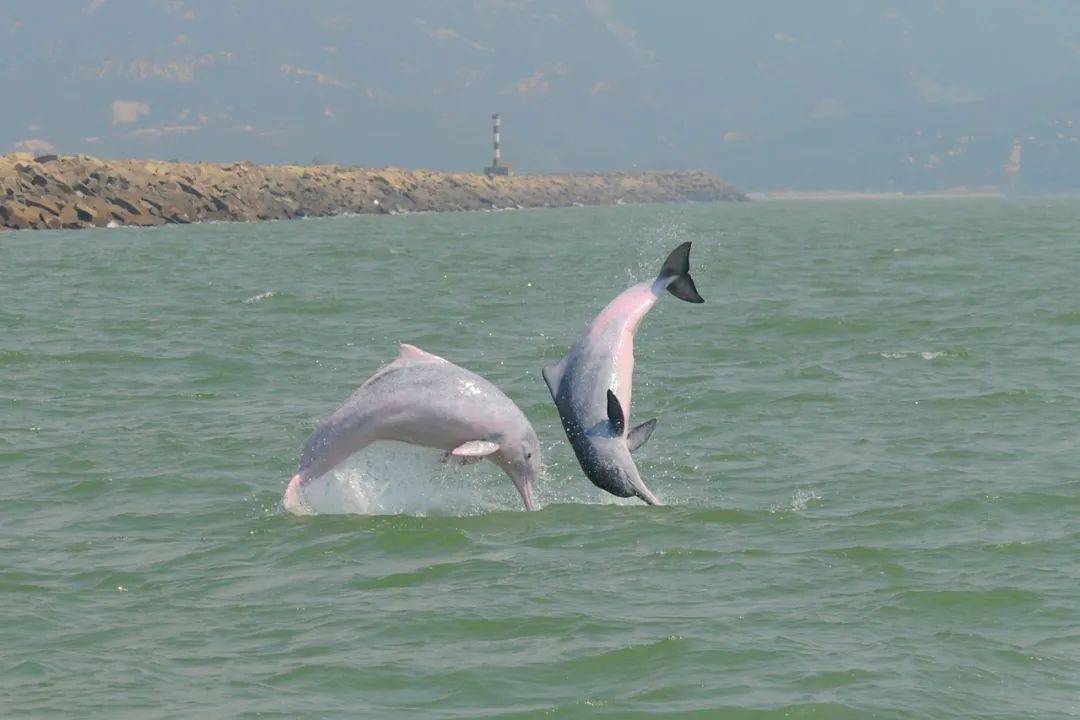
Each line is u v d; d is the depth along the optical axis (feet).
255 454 120.06
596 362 92.58
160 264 386.73
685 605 77.77
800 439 126.41
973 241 509.76
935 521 96.02
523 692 65.77
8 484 110.11
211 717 63.10
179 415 139.44
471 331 214.90
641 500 103.45
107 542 93.45
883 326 209.46
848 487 106.93
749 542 90.99
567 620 75.25
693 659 69.31
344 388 156.97
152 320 229.04
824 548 89.20
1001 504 100.27
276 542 92.53
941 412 138.21
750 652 70.18
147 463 116.78
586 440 91.81
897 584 81.25
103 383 160.66
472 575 84.28
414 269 372.17
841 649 70.69
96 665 69.87
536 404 144.05
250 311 246.88
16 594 81.87
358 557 88.74
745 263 378.32
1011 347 184.85
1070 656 69.77
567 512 99.81
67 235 577.84
